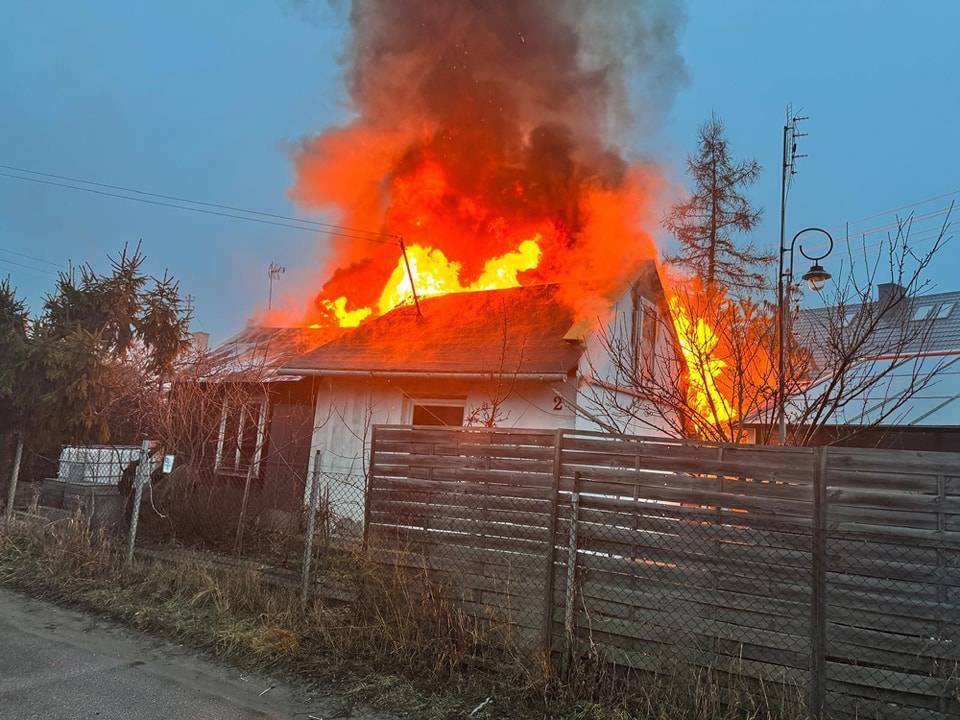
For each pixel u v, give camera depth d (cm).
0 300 780
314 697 387
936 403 979
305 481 780
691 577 375
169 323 884
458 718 362
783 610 351
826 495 347
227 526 735
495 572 436
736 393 666
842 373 554
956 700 312
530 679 382
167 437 778
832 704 335
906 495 329
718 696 353
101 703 364
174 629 486
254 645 444
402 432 489
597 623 396
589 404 866
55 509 797
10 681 386
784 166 724
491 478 448
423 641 426
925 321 671
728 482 372
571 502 411
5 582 596
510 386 860
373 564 475
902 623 325
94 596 552
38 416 751
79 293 822
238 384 859
